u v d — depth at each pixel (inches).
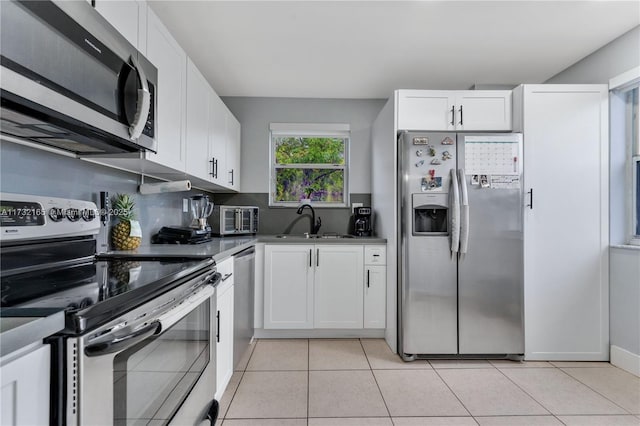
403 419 69.1
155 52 64.0
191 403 52.2
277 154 144.9
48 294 34.1
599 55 101.0
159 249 75.2
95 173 67.3
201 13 83.7
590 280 98.0
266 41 96.7
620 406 73.8
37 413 25.7
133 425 35.5
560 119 98.5
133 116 50.3
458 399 76.7
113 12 50.7
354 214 135.3
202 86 90.9
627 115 97.7
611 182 98.0
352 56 105.3
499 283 98.0
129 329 32.9
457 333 98.1
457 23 88.1
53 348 27.4
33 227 46.4
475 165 98.5
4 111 36.5
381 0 78.9
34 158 52.4
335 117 141.0
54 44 35.7
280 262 114.7
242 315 93.4
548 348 98.2
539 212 98.3
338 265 115.0
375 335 117.1
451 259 98.0
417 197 98.3
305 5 80.7
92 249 58.5
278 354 102.0
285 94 136.9
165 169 75.3
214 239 108.7
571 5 80.6
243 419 68.5
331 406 73.5
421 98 104.6
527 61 108.3
